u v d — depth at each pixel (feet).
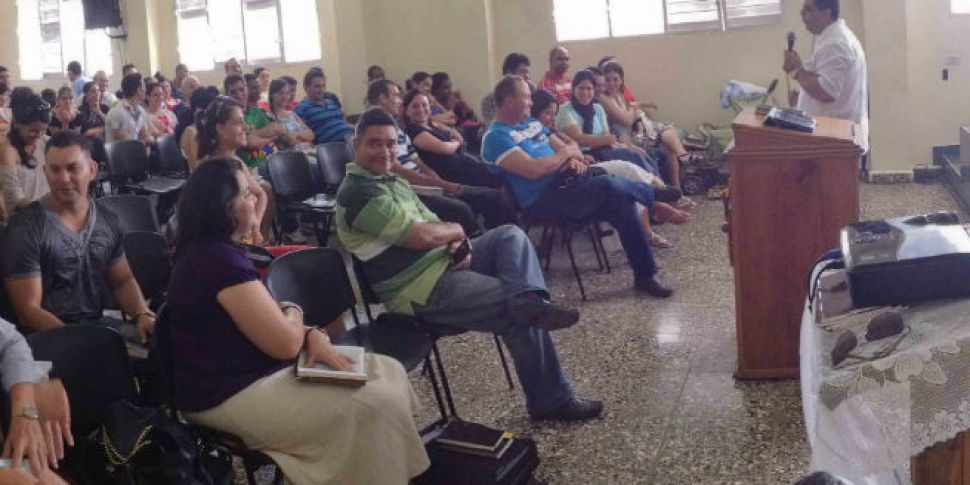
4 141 12.34
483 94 27.32
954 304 5.59
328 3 31.99
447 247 10.34
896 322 5.36
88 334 7.59
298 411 7.63
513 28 27.48
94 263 9.84
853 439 5.09
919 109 24.20
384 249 10.36
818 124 11.29
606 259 17.10
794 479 8.71
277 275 9.28
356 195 10.46
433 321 10.26
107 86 33.19
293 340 7.83
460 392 11.66
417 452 7.90
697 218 21.07
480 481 8.09
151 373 9.22
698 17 26.05
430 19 27.48
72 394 7.43
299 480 7.61
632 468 9.26
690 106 26.45
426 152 18.57
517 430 10.37
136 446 6.88
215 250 7.78
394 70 28.12
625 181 15.34
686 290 15.40
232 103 14.07
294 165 18.75
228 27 33.58
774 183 10.56
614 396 11.11
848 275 5.82
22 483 6.28
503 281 10.20
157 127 26.27
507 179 15.93
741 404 10.47
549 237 17.37
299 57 32.83
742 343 11.07
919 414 4.99
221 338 7.75
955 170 22.09
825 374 5.25
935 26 23.81
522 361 10.39
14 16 39.93
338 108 23.50
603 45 26.89
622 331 13.53
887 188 23.35
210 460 7.75
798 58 14.51
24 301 9.19
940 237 5.93
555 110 18.31
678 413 10.43
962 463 5.04
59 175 9.39
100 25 34.06
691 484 8.84
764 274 10.84
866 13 23.29
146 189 21.08
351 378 7.72
